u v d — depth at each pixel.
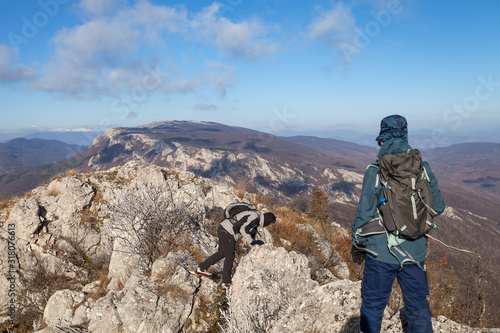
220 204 9.70
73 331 4.38
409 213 1.88
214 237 7.03
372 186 2.06
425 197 1.91
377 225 2.06
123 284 5.79
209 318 4.37
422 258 2.00
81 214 10.16
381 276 2.10
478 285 10.14
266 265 4.35
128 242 6.05
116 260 6.59
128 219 6.18
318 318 2.94
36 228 9.28
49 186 10.81
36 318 7.52
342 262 8.70
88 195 10.44
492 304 9.65
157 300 4.35
